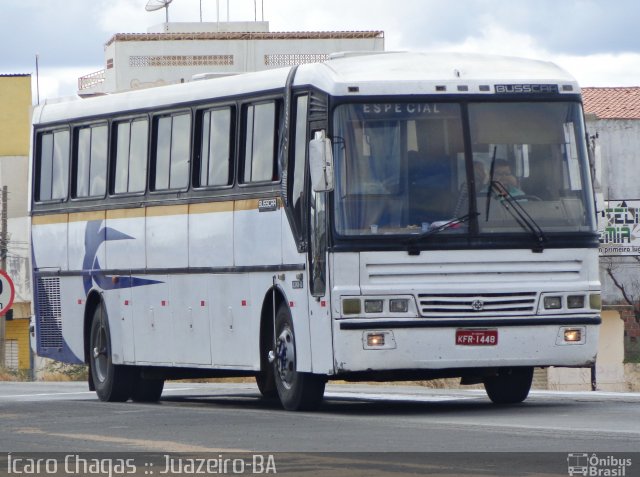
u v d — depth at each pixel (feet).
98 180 210.18
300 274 162.50
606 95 596.70
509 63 165.48
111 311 206.69
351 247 154.61
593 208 161.79
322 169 153.58
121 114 204.44
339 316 154.30
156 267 194.90
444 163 157.99
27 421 155.84
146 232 197.47
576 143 162.20
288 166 164.86
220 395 225.97
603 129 559.79
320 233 157.38
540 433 128.98
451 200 157.48
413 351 154.92
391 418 152.15
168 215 192.13
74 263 216.13
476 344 156.25
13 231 602.85
